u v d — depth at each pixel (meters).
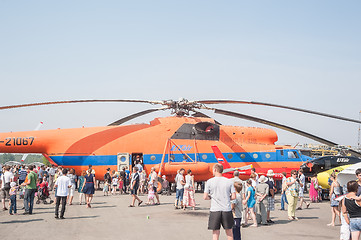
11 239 9.83
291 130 22.92
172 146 24.83
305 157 26.39
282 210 16.86
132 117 25.34
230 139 25.66
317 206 18.97
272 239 10.24
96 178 25.11
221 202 7.61
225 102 21.66
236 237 9.07
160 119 26.11
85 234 10.55
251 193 12.44
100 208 16.69
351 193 8.07
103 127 26.36
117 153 24.83
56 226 11.88
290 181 14.15
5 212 15.30
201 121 26.03
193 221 12.99
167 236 10.31
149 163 24.66
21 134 25.56
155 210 15.98
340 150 25.30
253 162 25.27
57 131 26.03
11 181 16.12
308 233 11.18
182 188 16.47
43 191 18.31
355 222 7.88
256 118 23.11
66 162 25.16
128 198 21.31
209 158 25.03
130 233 10.73
